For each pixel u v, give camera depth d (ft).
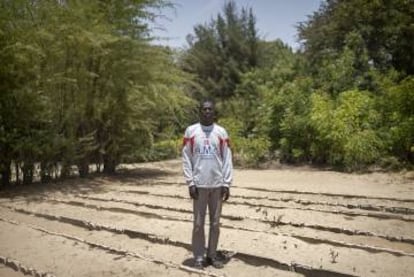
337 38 68.28
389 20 62.54
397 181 37.76
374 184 36.45
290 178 42.27
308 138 52.19
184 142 17.16
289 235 20.27
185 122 57.21
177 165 60.23
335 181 39.06
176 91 46.52
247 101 80.28
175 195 31.89
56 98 39.19
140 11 42.78
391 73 53.62
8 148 36.65
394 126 44.32
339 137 45.73
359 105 46.52
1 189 36.83
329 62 59.72
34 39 35.27
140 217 25.23
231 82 114.73
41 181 40.27
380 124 46.57
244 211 25.98
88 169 45.06
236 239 20.03
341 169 47.70
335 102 50.39
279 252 18.11
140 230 22.08
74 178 42.96
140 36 43.83
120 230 22.13
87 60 40.91
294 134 53.36
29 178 39.06
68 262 18.06
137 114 45.47
